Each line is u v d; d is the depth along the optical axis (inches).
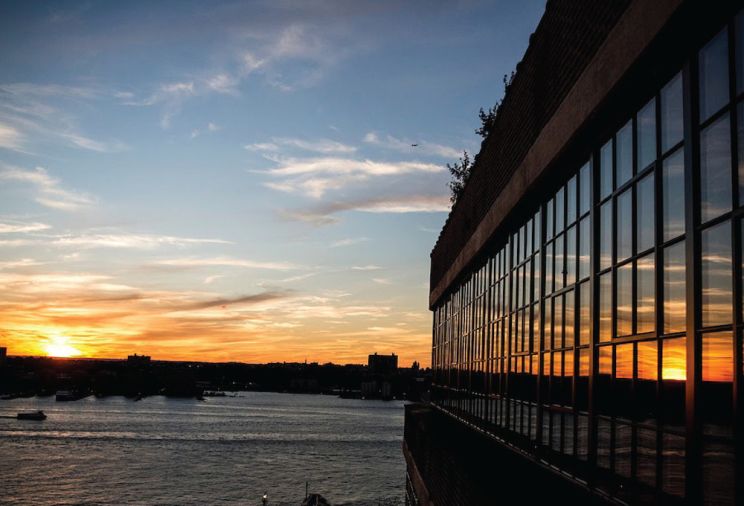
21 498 3745.1
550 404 418.6
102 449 6136.8
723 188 225.8
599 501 324.5
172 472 4832.7
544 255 447.2
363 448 6791.3
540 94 432.5
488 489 532.1
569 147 371.6
